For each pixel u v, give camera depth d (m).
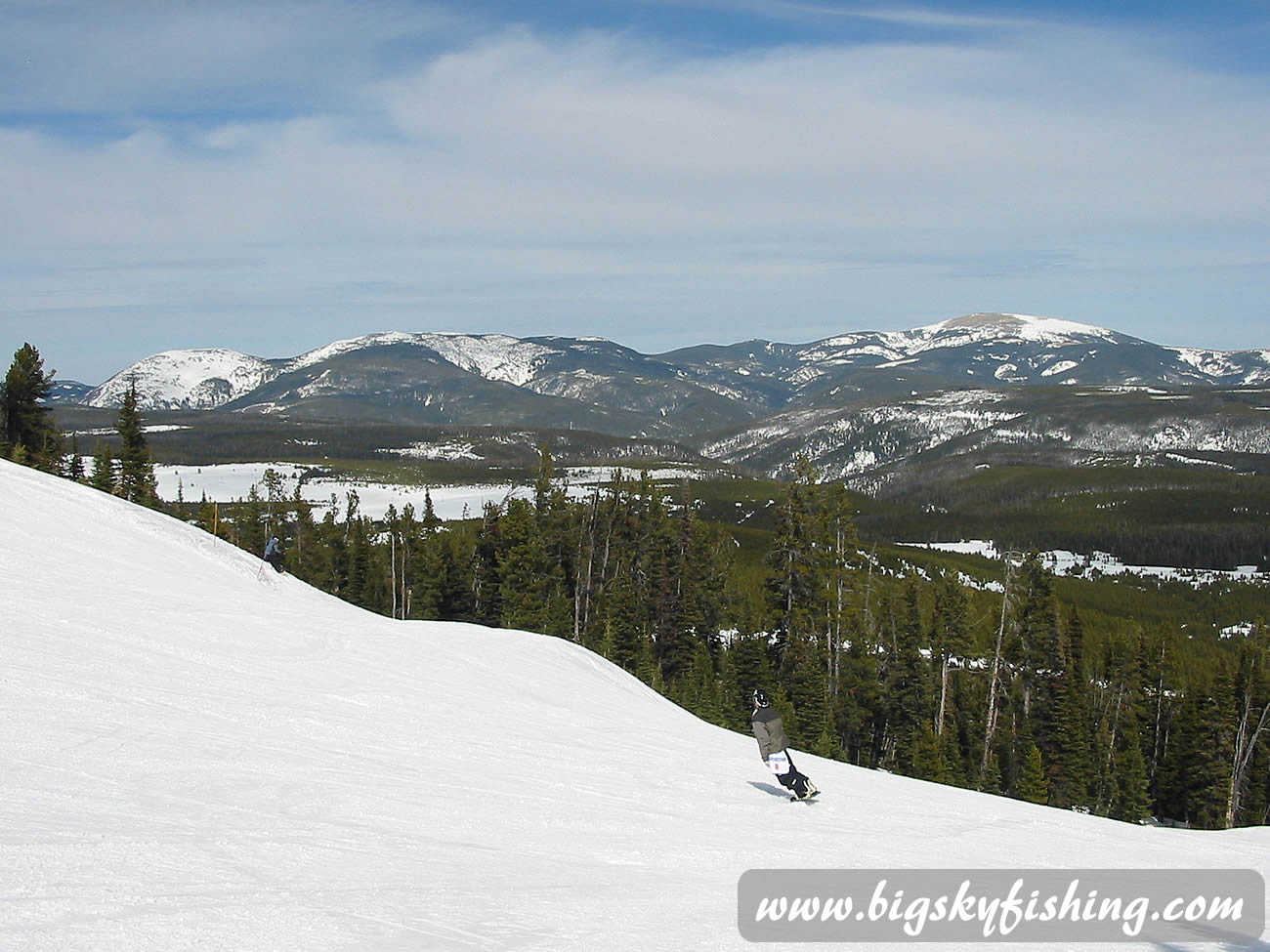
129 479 81.62
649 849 11.81
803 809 15.39
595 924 8.29
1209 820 62.78
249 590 32.50
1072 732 64.19
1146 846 14.92
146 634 21.88
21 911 7.12
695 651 78.31
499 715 20.66
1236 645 118.12
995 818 16.55
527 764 16.28
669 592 79.88
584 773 16.12
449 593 83.50
